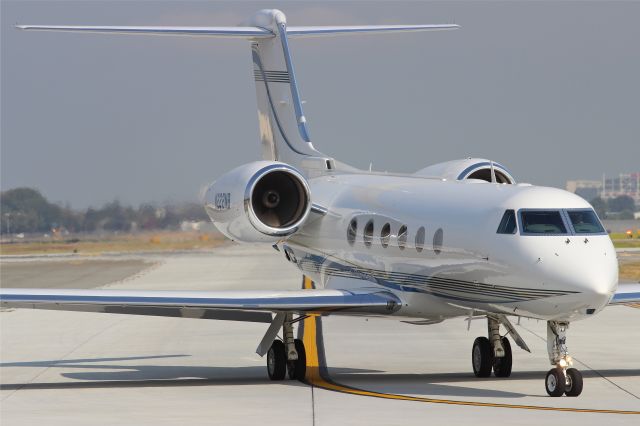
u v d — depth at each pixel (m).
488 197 52.31
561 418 42.97
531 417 43.22
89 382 55.72
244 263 186.62
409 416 43.56
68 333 79.56
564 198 50.12
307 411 45.12
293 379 56.69
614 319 86.75
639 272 142.62
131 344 72.75
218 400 48.62
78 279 145.75
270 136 77.38
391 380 55.38
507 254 49.03
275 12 75.44
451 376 57.00
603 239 48.75
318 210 66.56
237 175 61.56
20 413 45.66
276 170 60.84
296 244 69.38
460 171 62.47
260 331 79.88
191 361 64.50
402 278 56.75
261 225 60.19
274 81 76.25
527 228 49.03
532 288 48.31
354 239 61.88
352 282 62.56
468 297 52.12
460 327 81.19
